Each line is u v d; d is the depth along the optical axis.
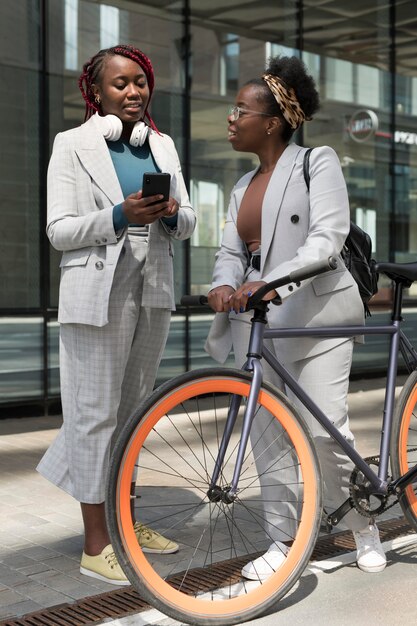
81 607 2.65
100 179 2.86
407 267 2.96
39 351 6.43
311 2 7.81
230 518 3.05
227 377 2.52
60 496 4.06
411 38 8.55
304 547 2.59
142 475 4.23
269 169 2.93
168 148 3.07
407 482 2.85
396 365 2.98
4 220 6.33
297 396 2.75
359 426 5.61
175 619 2.39
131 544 2.37
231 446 2.54
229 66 7.31
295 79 2.84
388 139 8.42
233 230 3.02
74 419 2.90
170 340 7.02
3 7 6.27
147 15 6.86
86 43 6.59
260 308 2.61
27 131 6.40
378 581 2.82
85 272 2.82
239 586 2.66
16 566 3.05
